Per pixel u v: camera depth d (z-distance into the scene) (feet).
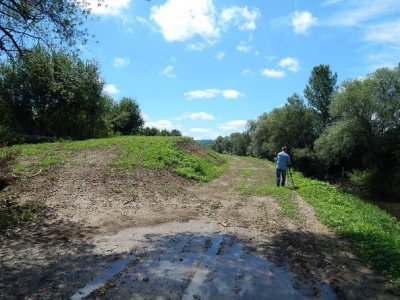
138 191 48.14
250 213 39.96
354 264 24.52
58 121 128.57
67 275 21.97
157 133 264.72
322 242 29.45
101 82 133.90
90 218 35.63
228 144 444.55
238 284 20.97
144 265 23.66
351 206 49.32
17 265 23.56
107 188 48.21
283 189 55.93
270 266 23.91
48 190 45.88
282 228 33.91
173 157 72.18
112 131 168.45
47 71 53.52
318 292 20.13
